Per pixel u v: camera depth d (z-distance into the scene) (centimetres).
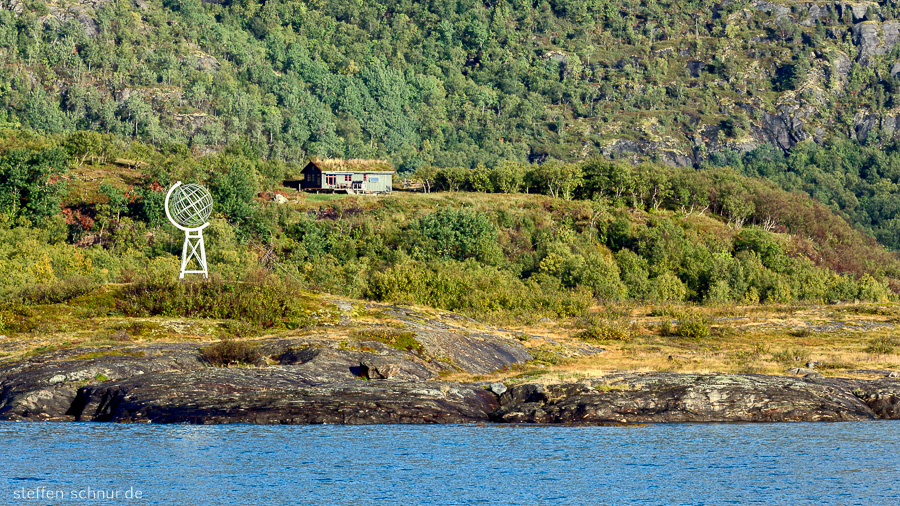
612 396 12594
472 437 11012
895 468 9544
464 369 15688
